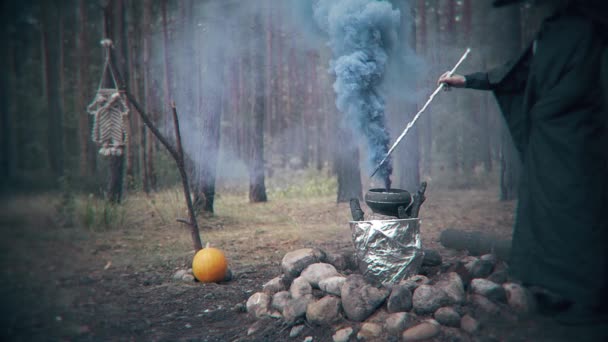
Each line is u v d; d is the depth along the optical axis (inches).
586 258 120.4
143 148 462.3
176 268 206.7
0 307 153.6
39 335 132.0
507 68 139.8
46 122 676.7
